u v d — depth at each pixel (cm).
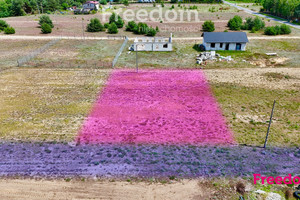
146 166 1967
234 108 2816
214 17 8800
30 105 2875
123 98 3052
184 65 4191
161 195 1698
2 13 9475
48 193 1711
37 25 7556
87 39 5938
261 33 6412
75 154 2098
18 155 2075
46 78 3647
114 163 1997
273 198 1662
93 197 1680
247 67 4091
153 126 2492
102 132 2392
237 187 1766
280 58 4456
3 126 2462
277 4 8819
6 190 1733
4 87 3328
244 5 11825
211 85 3412
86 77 3697
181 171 1919
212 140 2275
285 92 3203
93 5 10219
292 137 2305
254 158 2050
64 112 2734
